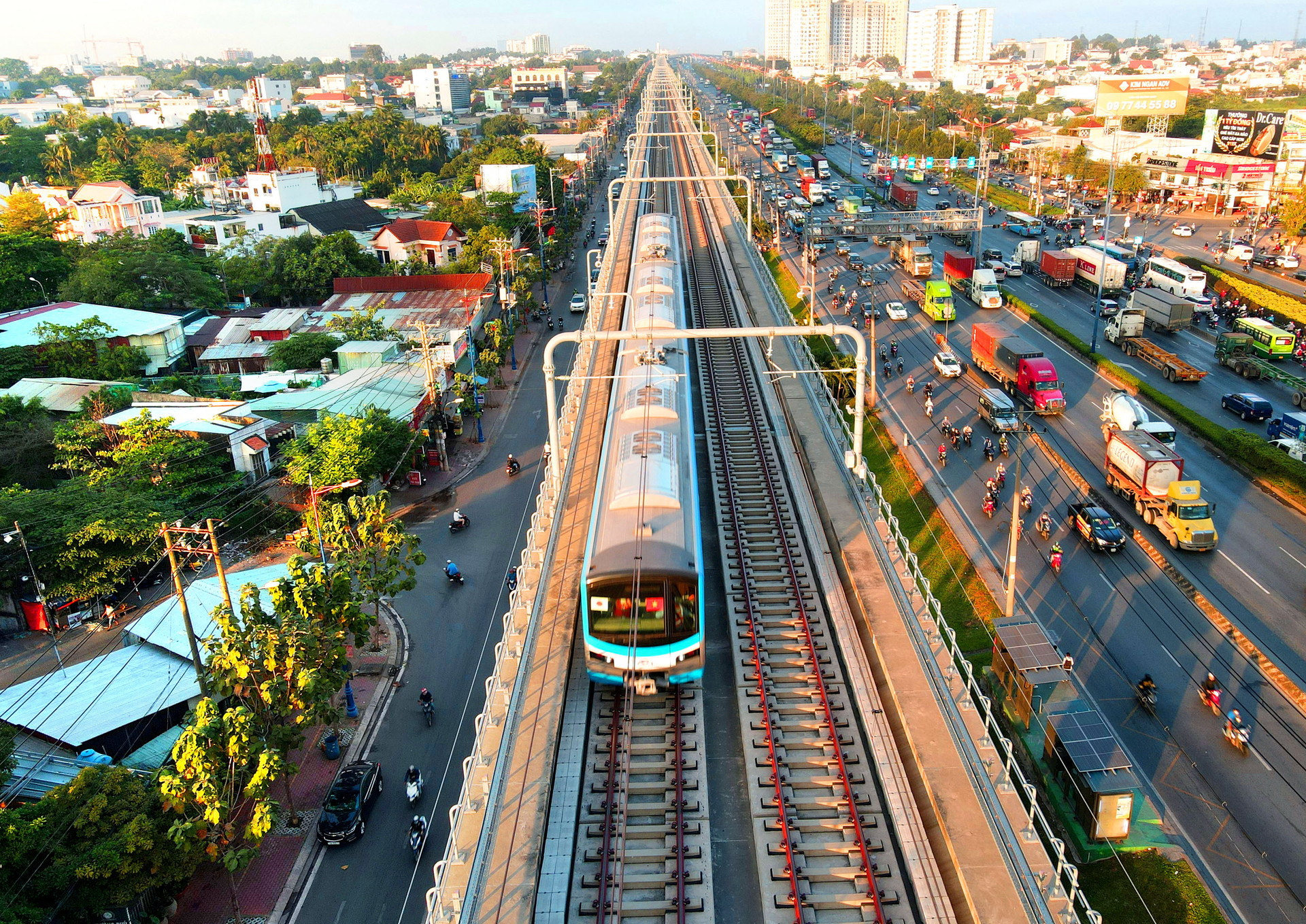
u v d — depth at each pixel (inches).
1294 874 987.9
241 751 981.8
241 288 3575.3
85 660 1478.8
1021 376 2292.1
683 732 1043.3
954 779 908.6
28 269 3341.5
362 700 1363.2
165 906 1002.1
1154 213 4554.6
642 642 1026.7
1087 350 2672.2
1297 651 1353.3
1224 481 1913.1
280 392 2420.0
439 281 3373.5
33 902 897.5
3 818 914.7
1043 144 5782.5
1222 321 2965.1
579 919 821.9
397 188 5600.4
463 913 773.3
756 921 828.0
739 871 878.4
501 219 4126.5
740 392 2169.0
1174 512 1632.6
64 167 5915.4
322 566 1294.3
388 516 1584.6
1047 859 820.0
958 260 3380.9
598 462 1643.7
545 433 2390.5
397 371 2506.2
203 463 1991.9
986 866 805.9
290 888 1043.9
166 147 6264.8
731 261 3408.0
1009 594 1306.6
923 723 986.1
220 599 1526.8
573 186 5654.5
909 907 821.9
